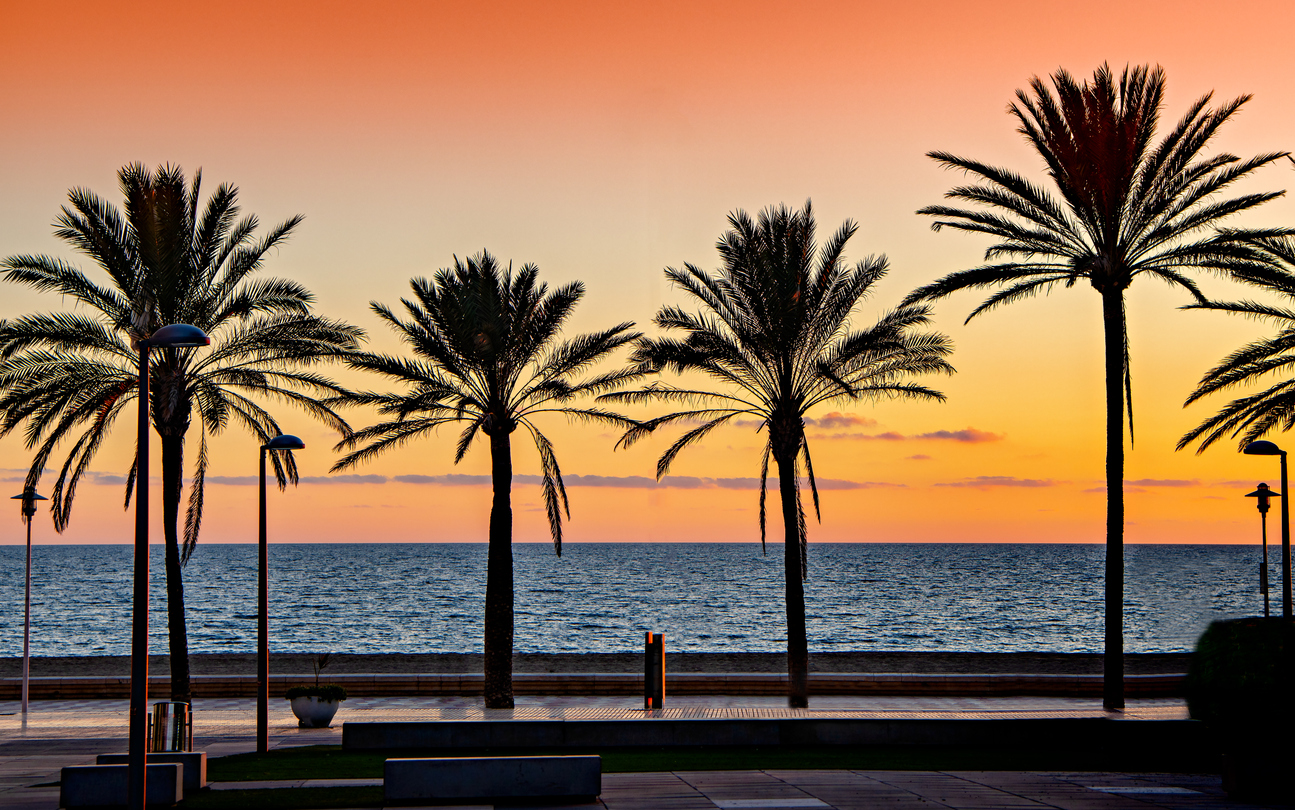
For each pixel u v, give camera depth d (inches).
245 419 1122.7
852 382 1090.1
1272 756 540.4
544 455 1140.5
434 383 1066.7
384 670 1443.2
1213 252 922.7
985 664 1395.2
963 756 709.3
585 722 761.0
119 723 970.1
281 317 1061.1
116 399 991.0
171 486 1017.5
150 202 975.0
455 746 761.0
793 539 1049.5
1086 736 743.7
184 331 480.1
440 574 5738.2
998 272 998.4
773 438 1074.1
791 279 1038.4
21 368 965.2
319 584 4785.9
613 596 3981.3
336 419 1124.5
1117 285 982.4
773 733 761.6
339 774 644.7
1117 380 988.6
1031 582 4751.5
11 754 770.2
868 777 615.8
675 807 517.7
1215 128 954.7
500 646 1039.0
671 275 1086.4
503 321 1063.6
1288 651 553.9
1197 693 579.2
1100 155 948.6
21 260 957.2
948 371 1083.3
